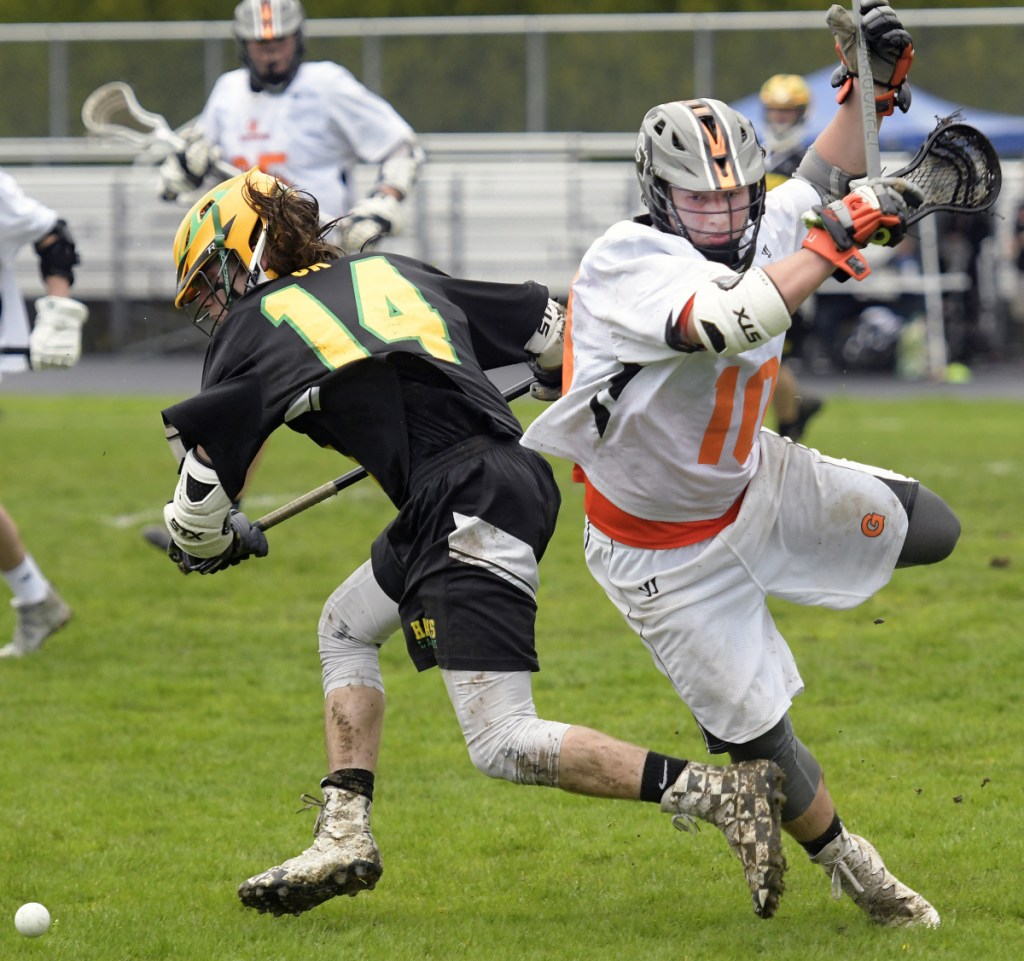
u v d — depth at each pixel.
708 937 14.23
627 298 12.59
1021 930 14.25
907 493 14.01
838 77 14.39
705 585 13.62
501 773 13.63
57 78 75.81
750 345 12.07
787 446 13.94
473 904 15.46
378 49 74.81
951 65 72.38
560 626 27.12
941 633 25.70
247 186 14.65
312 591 30.09
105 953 14.11
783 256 13.86
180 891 15.88
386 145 32.97
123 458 47.84
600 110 74.50
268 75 33.25
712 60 73.75
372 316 14.01
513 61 74.56
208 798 18.91
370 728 14.95
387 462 13.98
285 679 24.28
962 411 58.69
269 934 14.52
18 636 25.75
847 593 14.05
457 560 13.66
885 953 13.55
